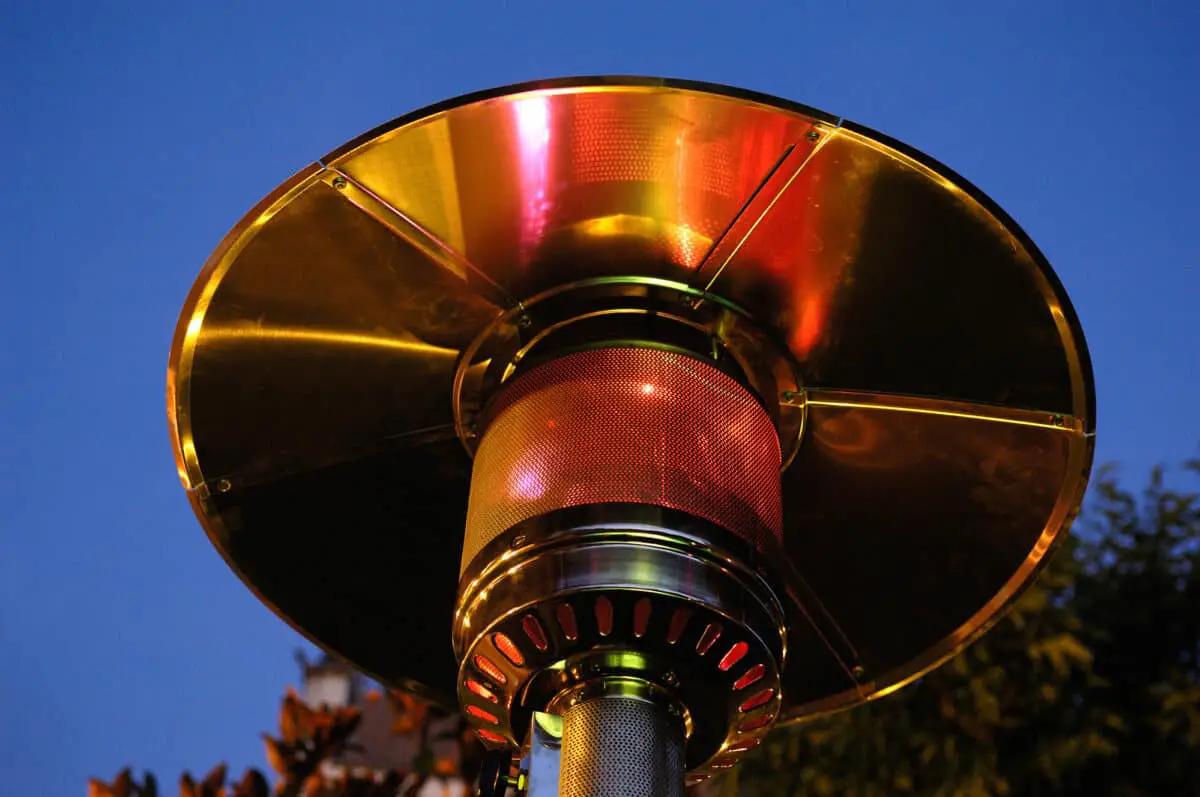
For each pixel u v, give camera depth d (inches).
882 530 108.6
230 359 99.1
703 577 83.4
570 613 82.0
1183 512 298.7
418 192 90.5
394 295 97.0
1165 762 266.5
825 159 87.5
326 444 105.3
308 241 92.8
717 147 87.8
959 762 250.8
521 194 90.9
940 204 88.7
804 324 98.0
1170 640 285.1
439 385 102.4
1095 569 297.4
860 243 92.7
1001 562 106.6
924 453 103.1
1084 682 268.7
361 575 112.3
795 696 114.4
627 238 93.8
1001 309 93.8
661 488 86.3
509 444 92.2
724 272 95.6
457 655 88.6
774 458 96.7
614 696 82.7
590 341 95.0
